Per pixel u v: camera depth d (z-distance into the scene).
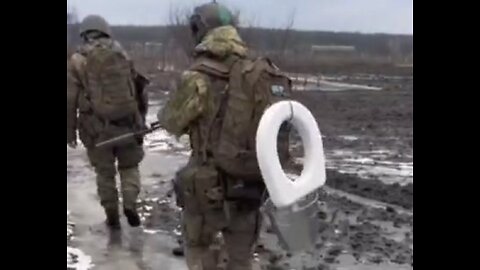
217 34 5.20
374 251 7.26
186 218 5.43
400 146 15.51
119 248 7.42
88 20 7.66
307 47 59.38
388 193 10.16
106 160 7.87
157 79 31.58
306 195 4.98
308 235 5.04
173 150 14.57
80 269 6.70
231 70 5.14
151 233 8.04
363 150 14.85
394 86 36.53
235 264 5.41
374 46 67.75
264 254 7.11
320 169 5.08
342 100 27.45
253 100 5.02
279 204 4.84
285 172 5.14
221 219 5.28
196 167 5.28
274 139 4.85
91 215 8.81
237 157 5.07
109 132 7.71
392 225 8.31
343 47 63.16
